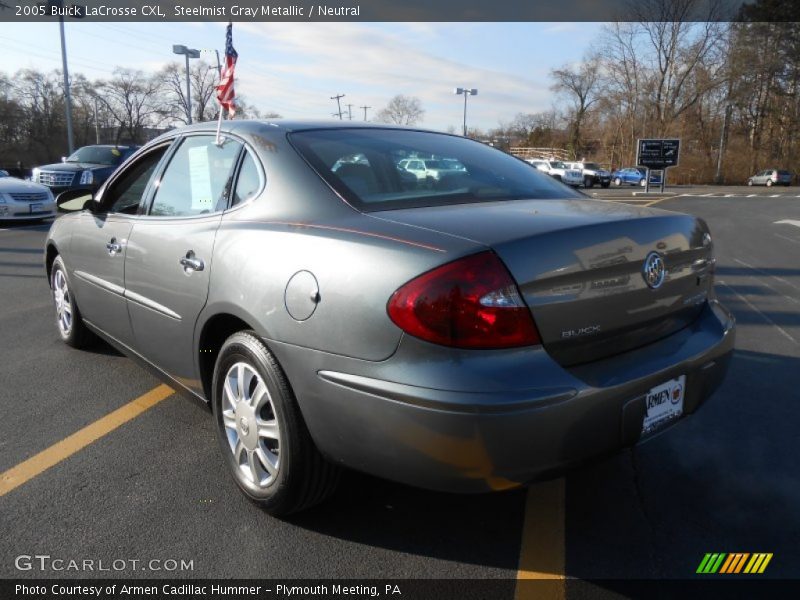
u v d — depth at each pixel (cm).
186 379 295
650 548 238
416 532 246
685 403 239
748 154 5597
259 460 250
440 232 205
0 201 1213
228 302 246
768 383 406
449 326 188
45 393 380
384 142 295
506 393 185
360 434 205
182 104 6550
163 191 322
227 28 350
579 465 204
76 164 1554
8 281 721
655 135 5700
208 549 234
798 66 5569
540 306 197
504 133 9044
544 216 225
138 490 273
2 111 6544
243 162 279
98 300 374
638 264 225
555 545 239
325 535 243
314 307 213
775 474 292
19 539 238
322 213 237
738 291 698
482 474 191
